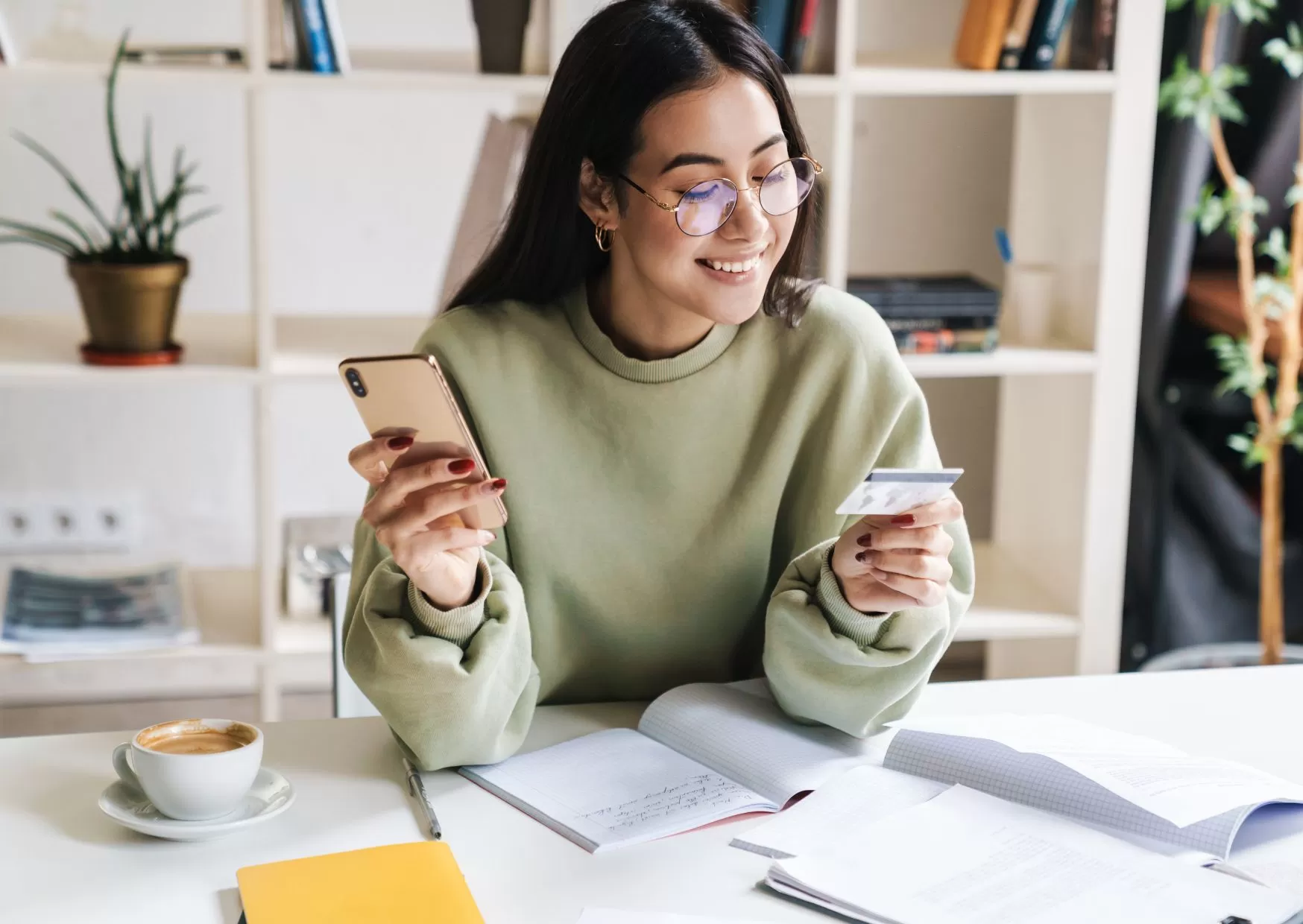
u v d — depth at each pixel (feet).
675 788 3.88
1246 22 8.27
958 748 3.94
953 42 9.07
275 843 3.61
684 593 4.68
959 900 3.24
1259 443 8.66
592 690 4.85
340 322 8.80
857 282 8.19
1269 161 8.48
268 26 7.23
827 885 3.31
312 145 8.95
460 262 7.88
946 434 9.74
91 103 8.61
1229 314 8.62
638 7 4.14
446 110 9.04
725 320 4.17
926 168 9.34
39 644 7.60
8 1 8.21
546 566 4.62
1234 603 9.06
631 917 3.20
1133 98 7.80
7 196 8.65
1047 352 8.21
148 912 3.27
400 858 3.43
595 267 4.68
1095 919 3.15
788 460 4.64
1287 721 4.47
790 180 4.09
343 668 5.07
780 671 4.25
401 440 3.70
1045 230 8.77
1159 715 4.50
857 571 4.01
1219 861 3.46
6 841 3.58
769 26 7.51
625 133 4.08
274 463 7.68
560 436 4.59
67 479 9.11
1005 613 8.48
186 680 9.45
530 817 3.77
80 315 8.69
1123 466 8.23
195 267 8.99
